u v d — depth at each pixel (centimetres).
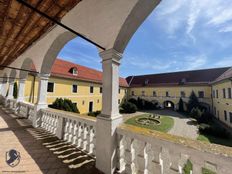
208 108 2583
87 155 293
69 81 1830
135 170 218
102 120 245
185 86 2964
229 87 1681
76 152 306
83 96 2038
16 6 282
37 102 499
